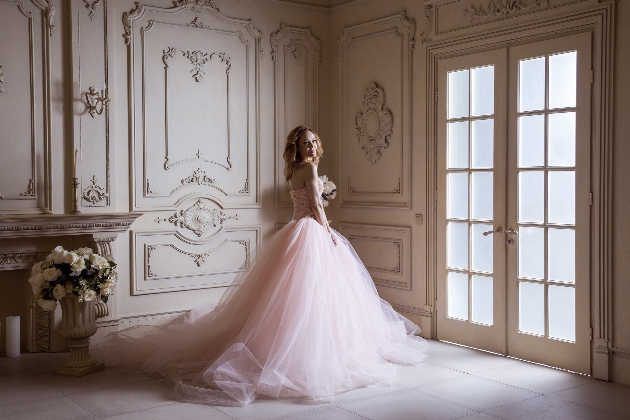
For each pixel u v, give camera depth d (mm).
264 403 3828
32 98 4883
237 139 5977
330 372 3945
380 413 3645
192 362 4359
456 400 3881
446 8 5344
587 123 4336
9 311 5105
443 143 5406
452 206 5371
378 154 6027
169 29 5559
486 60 5016
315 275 4160
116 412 3668
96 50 5145
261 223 6141
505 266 4922
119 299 5340
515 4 4785
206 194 5781
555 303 4605
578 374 4430
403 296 5848
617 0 4156
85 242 5133
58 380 4312
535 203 4727
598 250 4297
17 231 4680
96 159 5168
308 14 6414
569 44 4438
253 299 4391
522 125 4805
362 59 6176
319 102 6500
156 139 5508
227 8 5883
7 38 4770
